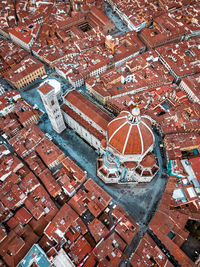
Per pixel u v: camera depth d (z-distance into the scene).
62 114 162.88
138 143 120.19
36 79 196.12
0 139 164.12
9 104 167.00
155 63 195.25
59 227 121.38
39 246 119.81
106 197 131.00
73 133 166.88
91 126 149.75
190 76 182.88
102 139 137.00
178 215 126.62
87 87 182.25
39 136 152.50
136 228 122.75
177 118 159.38
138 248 117.38
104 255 114.56
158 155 155.12
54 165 148.62
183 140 150.38
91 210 128.75
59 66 191.75
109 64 196.38
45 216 128.12
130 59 193.50
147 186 143.25
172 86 179.88
